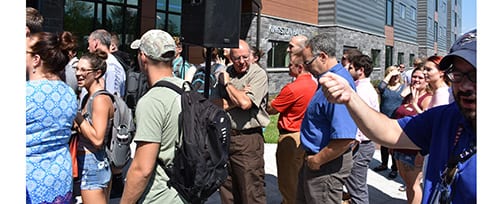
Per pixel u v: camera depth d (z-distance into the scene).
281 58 18.23
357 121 1.95
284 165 4.48
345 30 21.91
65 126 2.56
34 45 2.49
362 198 4.68
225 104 4.20
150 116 2.58
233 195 4.37
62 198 2.54
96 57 3.58
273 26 17.45
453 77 1.59
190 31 4.19
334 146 3.11
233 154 4.23
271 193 6.17
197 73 5.11
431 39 42.38
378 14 26.77
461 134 1.65
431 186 1.73
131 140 3.68
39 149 2.41
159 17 13.94
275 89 17.55
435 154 1.75
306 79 4.35
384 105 6.88
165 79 2.73
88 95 3.61
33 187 2.37
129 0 13.05
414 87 4.54
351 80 3.31
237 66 4.23
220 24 4.11
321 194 3.37
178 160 2.59
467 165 1.57
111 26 12.69
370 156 4.69
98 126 3.32
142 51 2.77
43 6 9.62
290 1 18.56
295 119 4.37
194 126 2.59
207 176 2.59
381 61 27.58
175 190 2.66
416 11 37.31
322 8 21.02
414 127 1.92
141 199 2.69
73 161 3.33
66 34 2.72
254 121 4.25
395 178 7.26
